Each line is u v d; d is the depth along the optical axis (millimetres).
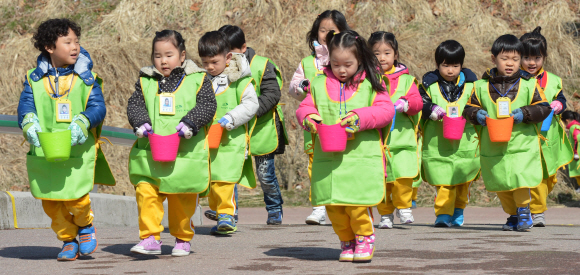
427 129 9891
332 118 6215
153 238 6477
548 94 9852
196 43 18719
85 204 6398
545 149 9688
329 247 7434
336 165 6113
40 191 6297
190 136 6312
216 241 8094
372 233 6262
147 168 6387
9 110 16344
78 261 6473
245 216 12773
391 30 19297
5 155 15242
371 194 6074
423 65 17391
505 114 8656
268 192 10203
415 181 9938
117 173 15539
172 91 6566
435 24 19469
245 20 19719
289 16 19609
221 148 8492
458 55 9602
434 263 6137
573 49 18344
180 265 6164
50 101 6391
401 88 9148
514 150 8820
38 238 8375
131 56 17703
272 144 9750
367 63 6195
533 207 9688
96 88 6488
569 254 6660
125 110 16953
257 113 9203
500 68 9062
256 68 9391
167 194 6676
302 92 8836
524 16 19984
